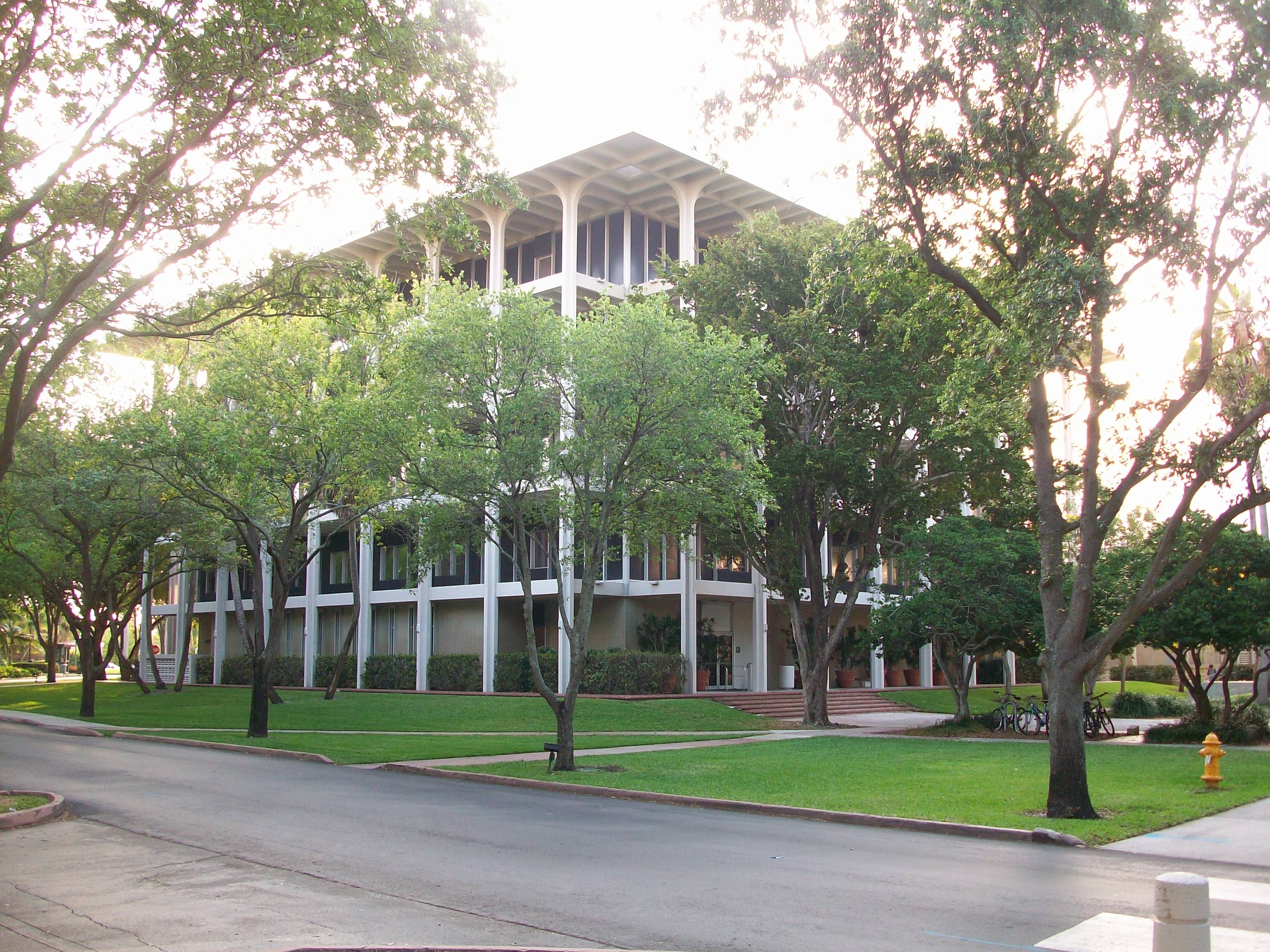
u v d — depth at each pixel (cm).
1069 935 767
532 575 3878
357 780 1792
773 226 2952
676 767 1933
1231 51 1311
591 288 3722
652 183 3750
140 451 2450
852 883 949
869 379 2684
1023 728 2789
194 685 5328
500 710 3281
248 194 1482
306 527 3269
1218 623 2327
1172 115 1281
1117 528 3803
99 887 930
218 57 1319
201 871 998
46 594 4322
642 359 1898
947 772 1814
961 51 1339
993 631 2669
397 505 2814
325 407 2534
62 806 1399
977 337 1548
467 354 1955
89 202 1462
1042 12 1288
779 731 2977
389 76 1391
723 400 2030
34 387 1357
